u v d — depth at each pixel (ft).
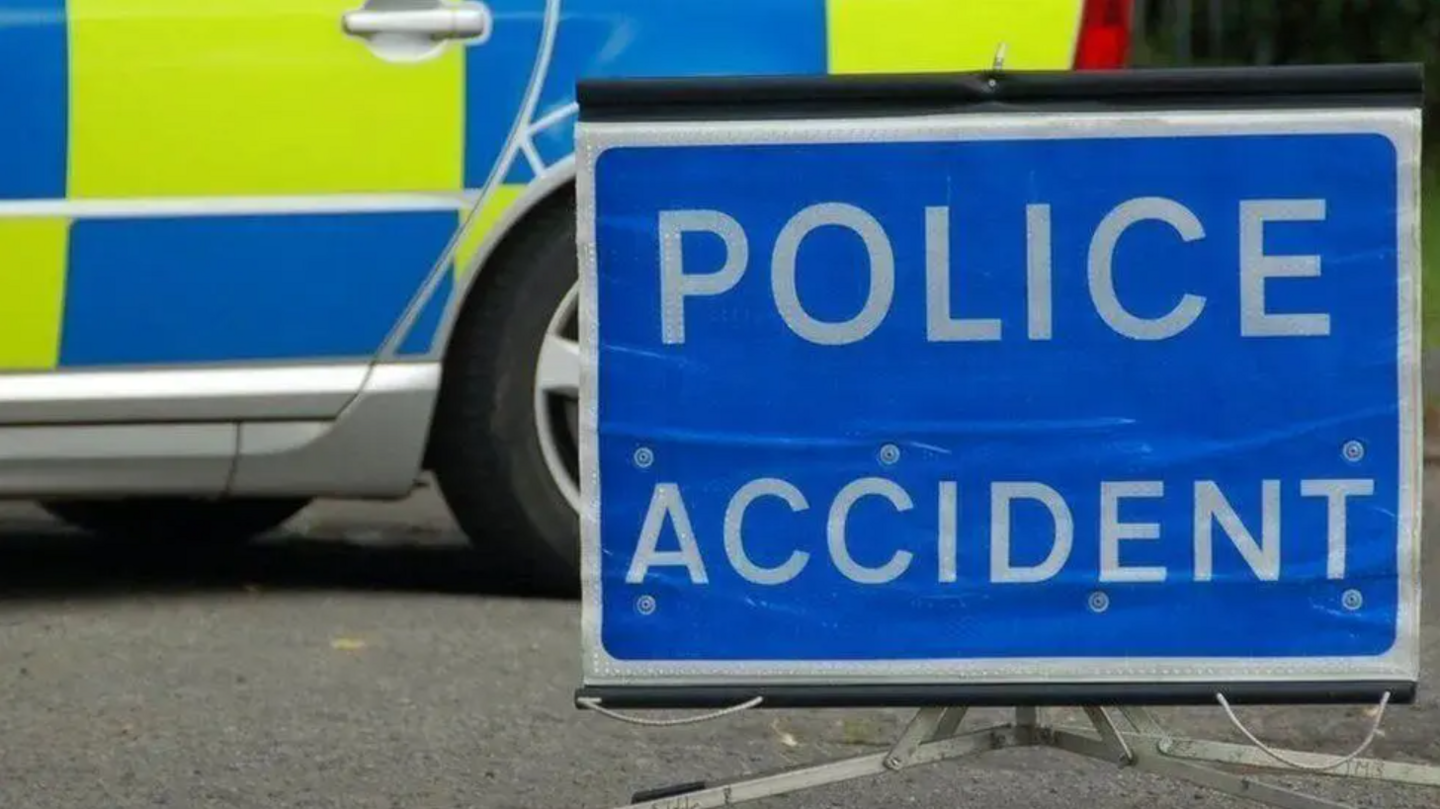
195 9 36.63
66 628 37.06
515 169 37.60
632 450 23.08
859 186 22.86
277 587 40.78
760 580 23.18
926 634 23.20
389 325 37.37
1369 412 22.89
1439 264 77.00
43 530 48.01
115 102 36.35
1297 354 22.85
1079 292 22.88
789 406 23.04
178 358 36.73
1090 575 23.11
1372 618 23.08
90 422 36.60
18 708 32.40
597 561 23.17
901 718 32.19
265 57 36.78
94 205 36.35
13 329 36.22
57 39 36.22
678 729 31.55
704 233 22.90
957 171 22.82
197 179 36.63
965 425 23.02
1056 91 22.76
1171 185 22.76
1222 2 97.55
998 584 23.15
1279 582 23.04
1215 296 22.82
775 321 22.99
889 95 22.81
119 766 29.89
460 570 42.65
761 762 30.17
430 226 37.37
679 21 37.88
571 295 38.42
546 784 29.25
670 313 22.99
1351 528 23.00
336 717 32.01
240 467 37.35
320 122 36.94
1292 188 22.74
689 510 23.13
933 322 22.94
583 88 22.82
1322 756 23.97
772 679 23.27
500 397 38.32
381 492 37.96
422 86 37.24
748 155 22.86
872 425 23.03
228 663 34.76
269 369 37.04
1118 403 22.95
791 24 38.06
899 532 23.13
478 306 38.29
